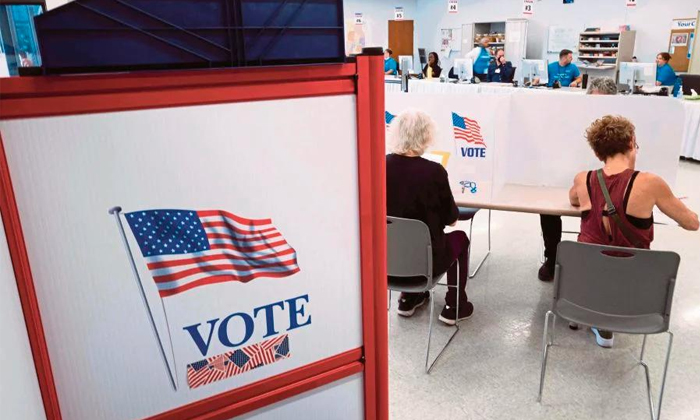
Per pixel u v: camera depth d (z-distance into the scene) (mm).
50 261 606
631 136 2119
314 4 667
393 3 13383
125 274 652
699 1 8695
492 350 2463
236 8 622
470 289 3094
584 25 10336
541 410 2045
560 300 2090
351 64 715
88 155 594
